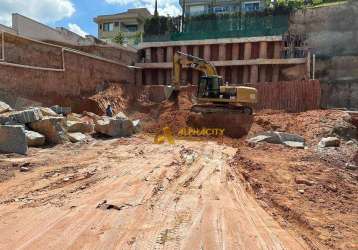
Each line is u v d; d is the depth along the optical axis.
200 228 5.16
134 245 4.52
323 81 28.38
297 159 11.81
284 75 29.75
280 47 29.95
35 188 7.25
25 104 17.39
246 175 8.98
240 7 44.56
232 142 16.12
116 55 29.12
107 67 26.11
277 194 7.51
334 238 5.23
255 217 5.86
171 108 22.03
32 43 18.52
